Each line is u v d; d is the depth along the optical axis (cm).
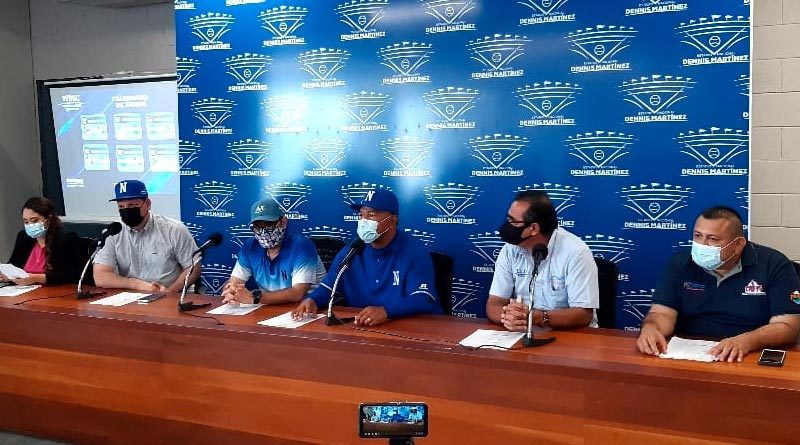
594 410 190
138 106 484
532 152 336
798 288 213
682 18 304
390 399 216
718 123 301
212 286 422
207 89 414
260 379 236
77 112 508
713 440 177
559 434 195
